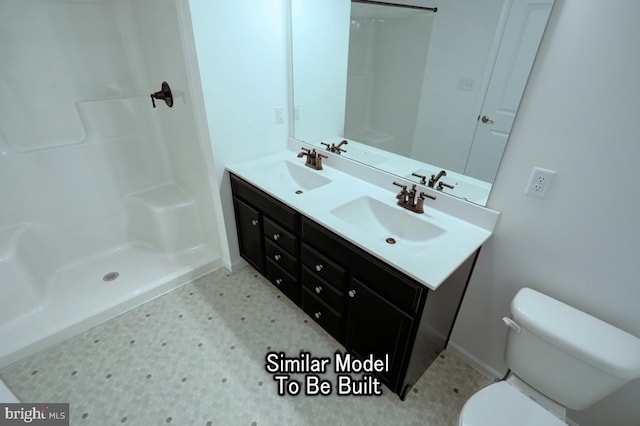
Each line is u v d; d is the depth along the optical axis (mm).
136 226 2398
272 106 1988
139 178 2410
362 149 1763
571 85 982
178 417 1402
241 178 1833
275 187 1672
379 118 1622
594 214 1057
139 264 2240
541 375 1164
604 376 1006
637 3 815
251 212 1873
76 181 2117
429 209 1491
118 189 2318
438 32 1271
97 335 1774
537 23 998
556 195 1118
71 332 1747
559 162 1077
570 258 1159
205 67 1591
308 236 1531
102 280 2076
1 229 1888
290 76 1957
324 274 1538
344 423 1396
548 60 1006
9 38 1752
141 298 1979
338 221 1382
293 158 2070
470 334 1603
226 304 2012
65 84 1987
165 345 1727
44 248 2057
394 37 1424
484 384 1570
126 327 1830
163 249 2330
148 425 1371
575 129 1013
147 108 2287
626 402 1176
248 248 2133
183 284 2164
